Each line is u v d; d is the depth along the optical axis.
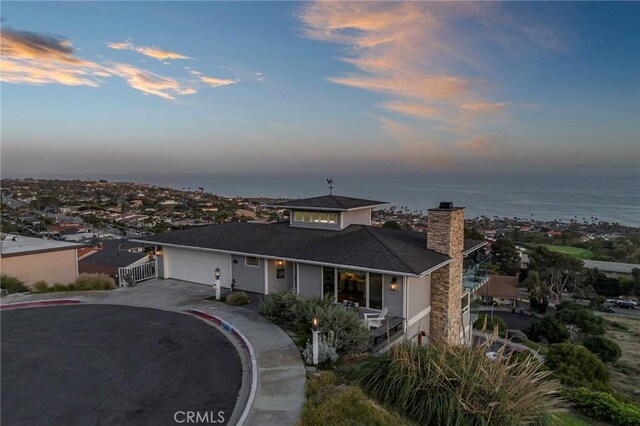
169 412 6.94
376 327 11.60
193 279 17.58
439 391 7.24
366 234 15.64
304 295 14.30
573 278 58.16
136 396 7.53
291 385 7.93
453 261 14.34
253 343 10.26
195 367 8.94
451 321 14.35
